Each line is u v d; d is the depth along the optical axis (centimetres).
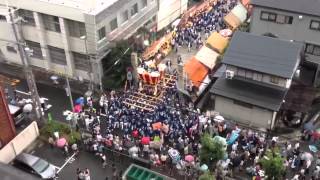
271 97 3472
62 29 4019
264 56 3522
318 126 3512
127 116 3591
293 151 3231
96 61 4044
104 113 3784
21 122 3675
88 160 3303
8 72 4412
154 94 3894
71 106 3881
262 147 3228
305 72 4041
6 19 4162
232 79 3681
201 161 3036
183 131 3412
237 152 3269
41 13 4028
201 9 5388
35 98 3591
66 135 3469
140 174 3058
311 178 3027
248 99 3481
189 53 4675
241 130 3453
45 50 4275
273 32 4178
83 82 4272
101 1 3931
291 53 3488
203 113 3706
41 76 4369
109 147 3341
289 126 3588
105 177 3145
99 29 3925
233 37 3694
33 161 3144
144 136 3350
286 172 3086
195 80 3919
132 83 4103
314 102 3706
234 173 3111
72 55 4203
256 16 4169
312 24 3931
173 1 5197
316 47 4038
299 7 3919
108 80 4081
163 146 3341
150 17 4772
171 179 3069
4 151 3186
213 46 4272
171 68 4334
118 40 4222
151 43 4775
